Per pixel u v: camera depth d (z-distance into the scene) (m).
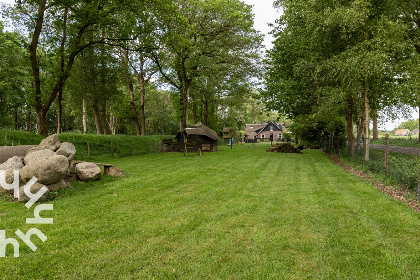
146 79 32.25
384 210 5.29
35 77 15.71
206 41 24.34
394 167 8.32
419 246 3.65
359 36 12.99
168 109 58.53
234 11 22.09
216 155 19.88
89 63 22.83
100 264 3.14
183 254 3.39
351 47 12.30
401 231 4.18
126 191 7.02
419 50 15.59
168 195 6.59
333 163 13.97
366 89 11.76
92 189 7.24
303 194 6.68
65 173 6.66
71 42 16.25
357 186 7.71
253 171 10.84
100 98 25.64
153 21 17.66
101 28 16.70
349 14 10.96
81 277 2.87
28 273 2.95
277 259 3.26
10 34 24.80
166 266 3.10
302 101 17.33
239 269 3.03
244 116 82.44
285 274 2.93
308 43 15.22
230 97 36.06
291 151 22.78
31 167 6.10
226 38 24.73
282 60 17.36
